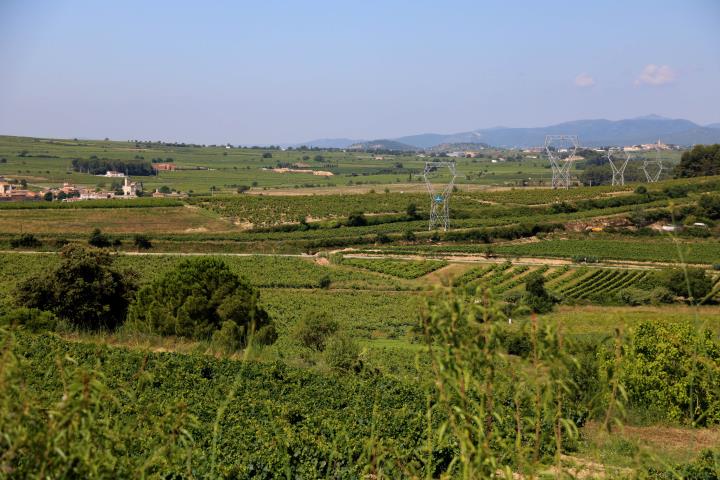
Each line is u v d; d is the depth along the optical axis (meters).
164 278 39.06
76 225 111.69
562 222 114.62
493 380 7.14
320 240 105.62
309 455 15.27
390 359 39.69
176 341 34.09
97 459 6.73
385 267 91.19
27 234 99.56
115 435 7.19
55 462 6.30
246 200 141.25
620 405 7.59
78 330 36.84
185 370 24.80
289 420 18.84
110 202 126.81
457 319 6.87
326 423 18.27
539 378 7.02
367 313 67.88
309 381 25.11
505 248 100.75
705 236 104.69
